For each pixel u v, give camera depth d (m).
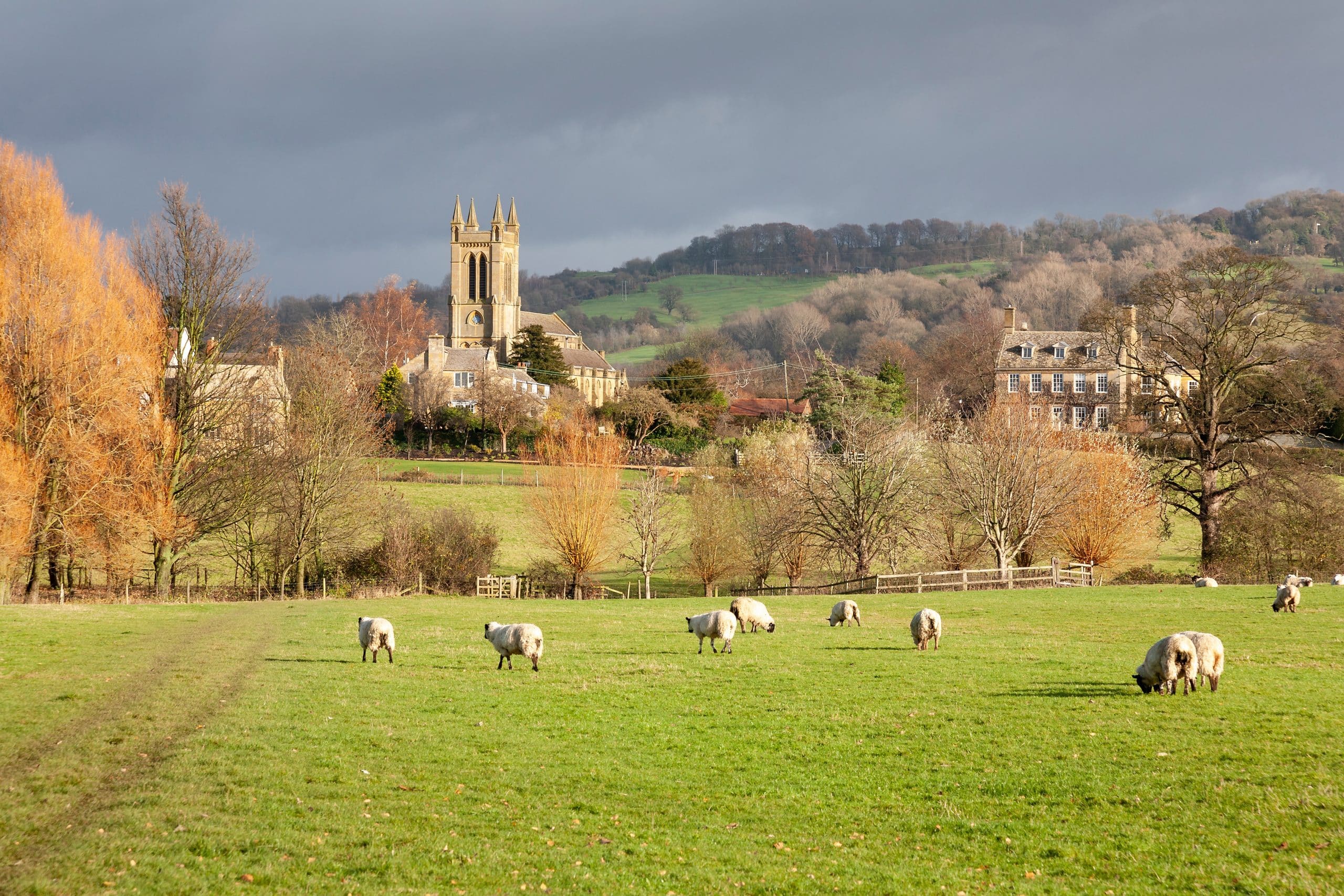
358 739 19.64
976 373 143.38
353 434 67.19
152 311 53.59
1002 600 47.62
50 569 55.28
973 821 15.25
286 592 62.84
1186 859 13.34
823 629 38.06
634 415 133.75
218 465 58.66
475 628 39.44
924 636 31.20
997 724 20.67
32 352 47.03
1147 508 64.88
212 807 15.31
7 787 15.98
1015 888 12.69
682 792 16.78
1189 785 16.23
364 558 68.19
